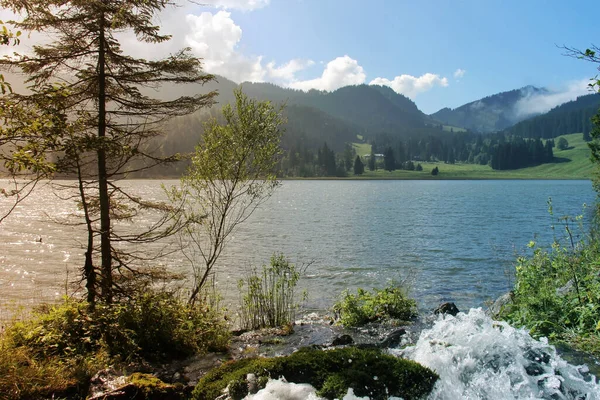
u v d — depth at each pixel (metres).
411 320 8.91
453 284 17.27
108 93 8.56
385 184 150.12
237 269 19.88
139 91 8.70
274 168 10.55
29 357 5.04
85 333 5.90
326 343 6.90
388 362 3.94
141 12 8.00
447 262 21.80
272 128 10.21
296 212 50.53
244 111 10.06
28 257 23.33
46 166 5.38
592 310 6.17
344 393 3.55
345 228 35.78
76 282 8.18
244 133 9.98
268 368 3.93
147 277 8.84
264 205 60.69
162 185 9.99
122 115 8.47
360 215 46.84
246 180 10.28
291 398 3.50
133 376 4.58
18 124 4.86
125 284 8.49
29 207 53.75
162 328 6.41
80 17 7.66
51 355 5.34
